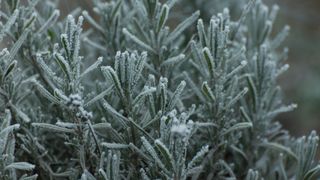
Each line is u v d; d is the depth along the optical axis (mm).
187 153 752
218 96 730
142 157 708
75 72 683
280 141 866
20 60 792
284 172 783
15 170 711
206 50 709
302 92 1898
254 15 853
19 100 734
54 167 765
